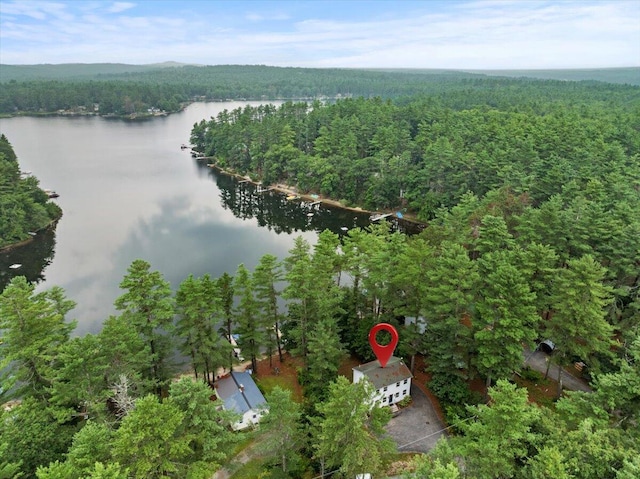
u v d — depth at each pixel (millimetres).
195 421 27297
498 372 40406
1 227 89875
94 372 35531
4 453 28281
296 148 138875
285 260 51969
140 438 24516
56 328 39125
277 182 140500
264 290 48906
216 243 96125
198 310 42531
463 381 44156
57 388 34094
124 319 40781
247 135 152875
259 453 38812
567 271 41594
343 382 30906
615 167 84438
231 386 45938
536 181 87562
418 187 107375
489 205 71312
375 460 30016
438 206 103000
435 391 43906
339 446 31438
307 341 50188
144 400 26000
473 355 44281
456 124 133000
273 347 50531
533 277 49031
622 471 22828
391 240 52000
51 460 30297
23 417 31844
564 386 45781
